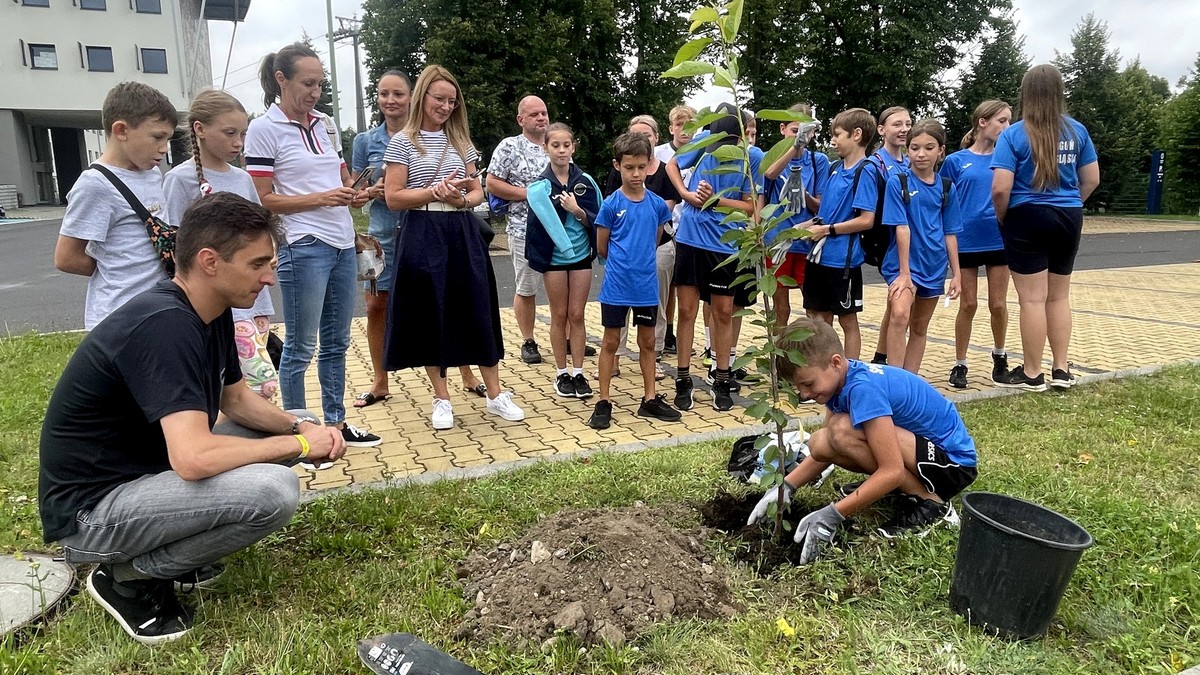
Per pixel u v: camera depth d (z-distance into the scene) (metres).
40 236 20.05
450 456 4.08
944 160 5.63
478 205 4.47
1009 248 5.09
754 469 3.50
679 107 5.87
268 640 2.35
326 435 2.62
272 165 3.66
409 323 4.31
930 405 2.97
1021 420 4.52
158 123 2.86
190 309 2.32
